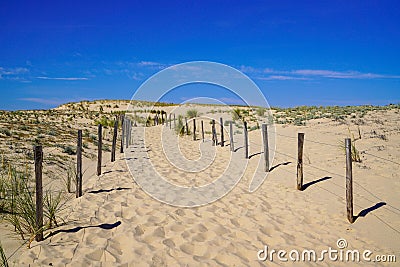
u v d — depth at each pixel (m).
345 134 17.30
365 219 6.59
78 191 7.53
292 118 28.20
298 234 6.07
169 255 4.93
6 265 4.07
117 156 14.43
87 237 5.29
